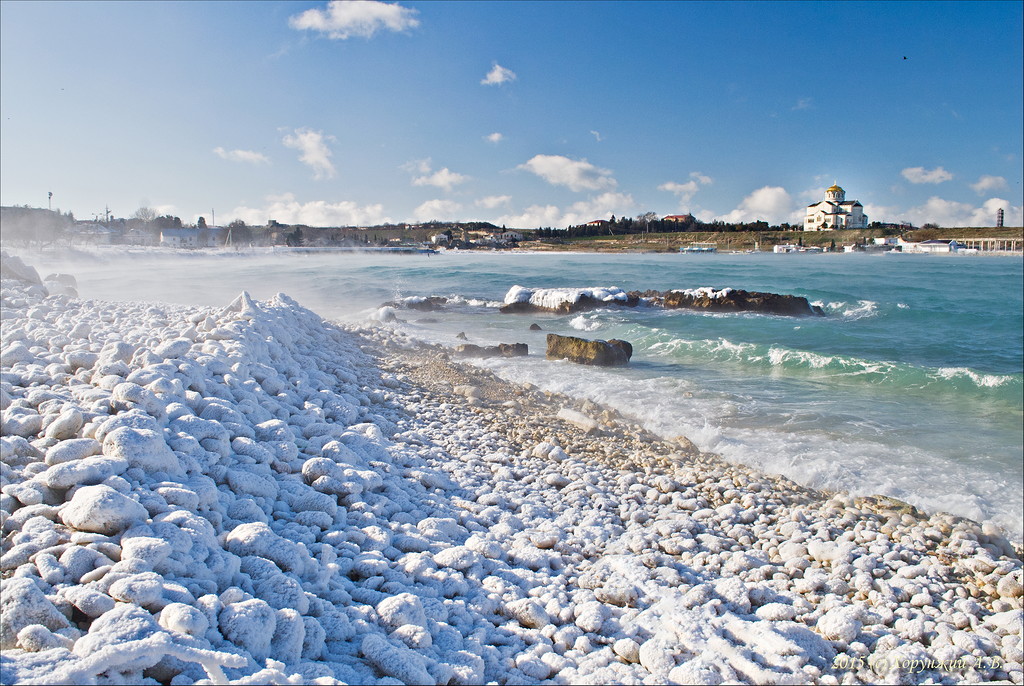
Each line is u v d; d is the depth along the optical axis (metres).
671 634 3.78
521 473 6.95
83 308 12.31
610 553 5.15
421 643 3.30
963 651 3.86
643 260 71.81
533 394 11.33
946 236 102.06
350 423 7.52
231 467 5.00
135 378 5.80
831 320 24.67
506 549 4.92
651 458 8.11
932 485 7.88
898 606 4.59
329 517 4.61
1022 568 5.38
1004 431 10.18
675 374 14.09
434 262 63.28
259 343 8.88
